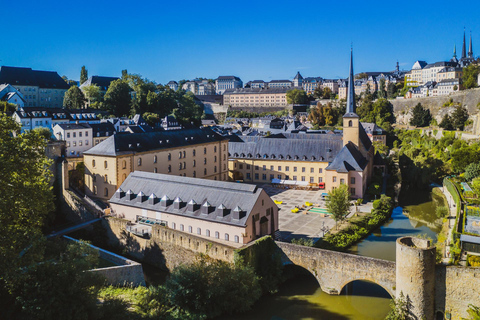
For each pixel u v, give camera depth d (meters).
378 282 56.59
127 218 85.00
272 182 136.00
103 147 99.62
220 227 71.88
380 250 79.44
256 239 70.88
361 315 57.09
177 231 71.50
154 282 69.56
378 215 99.06
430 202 118.31
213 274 58.09
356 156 119.44
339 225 90.19
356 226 89.94
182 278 56.72
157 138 112.00
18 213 47.84
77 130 143.25
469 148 134.38
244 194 74.00
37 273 43.38
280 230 87.31
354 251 79.06
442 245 70.38
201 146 124.12
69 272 45.03
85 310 43.97
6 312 41.44
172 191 81.69
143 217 82.56
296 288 65.38
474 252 64.06
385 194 117.31
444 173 141.62
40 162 53.41
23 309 40.25
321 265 61.78
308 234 84.56
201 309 56.03
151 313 51.06
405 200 121.12
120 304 49.50
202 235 74.50
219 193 76.56
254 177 141.25
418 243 53.62
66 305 42.22
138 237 78.19
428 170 132.75
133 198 84.75
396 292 53.53
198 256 68.00
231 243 69.94
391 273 55.34
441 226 95.00
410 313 51.25
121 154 97.31
